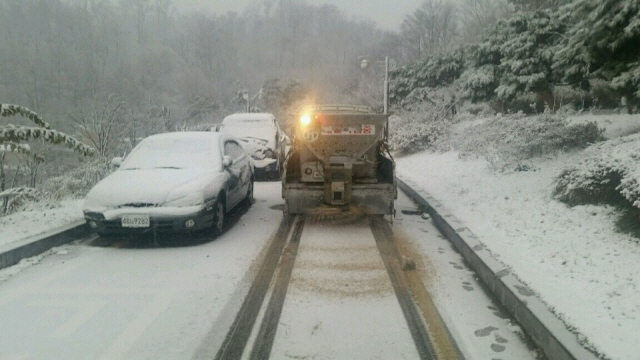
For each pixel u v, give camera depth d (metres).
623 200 6.47
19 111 7.63
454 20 61.38
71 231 7.60
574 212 6.89
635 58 9.66
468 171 12.14
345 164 8.36
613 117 14.45
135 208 7.12
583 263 5.35
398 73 32.25
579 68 12.32
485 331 4.51
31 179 11.34
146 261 6.59
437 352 4.13
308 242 7.53
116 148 15.55
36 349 4.20
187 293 5.44
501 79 19.58
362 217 9.30
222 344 4.29
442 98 25.22
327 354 4.11
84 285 5.69
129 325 4.65
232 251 7.05
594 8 9.66
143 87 76.56
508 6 43.28
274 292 5.46
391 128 22.14
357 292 5.46
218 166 8.49
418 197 10.59
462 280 5.84
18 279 5.89
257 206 10.56
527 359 4.01
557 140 10.78
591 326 4.00
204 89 72.62
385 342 4.31
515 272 5.35
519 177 10.02
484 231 7.09
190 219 7.18
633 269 4.97
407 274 6.05
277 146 15.38
